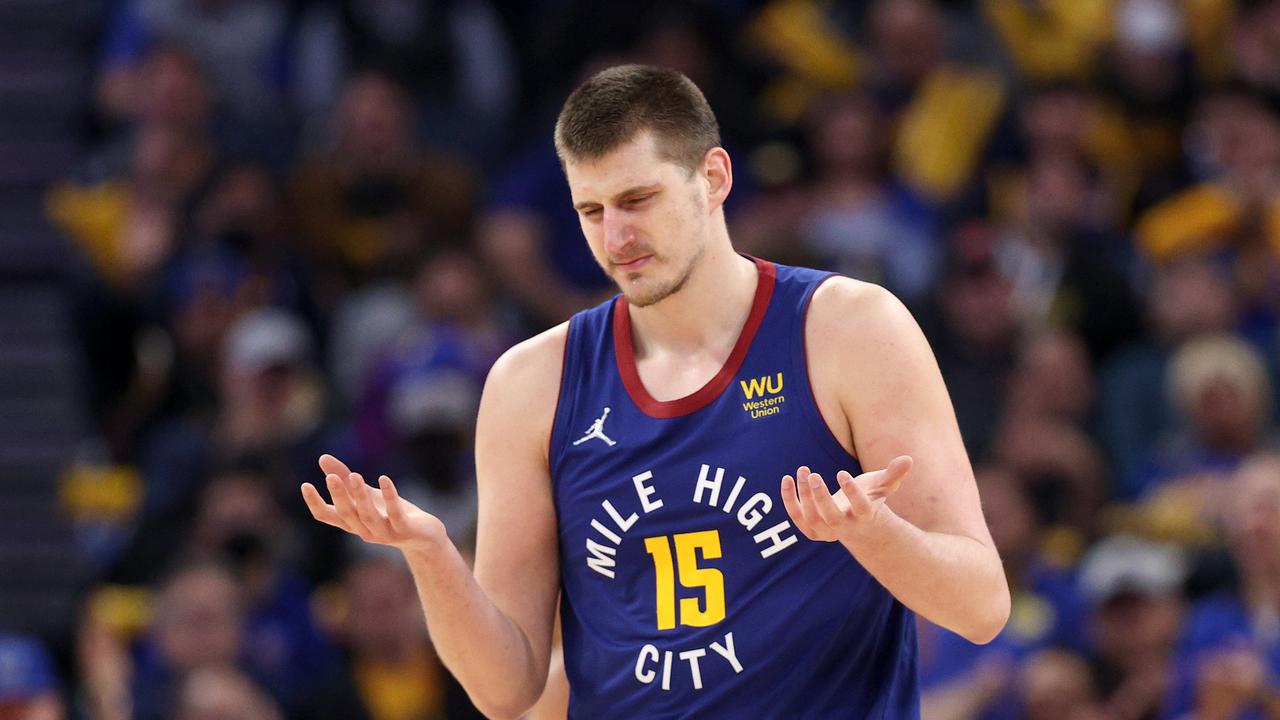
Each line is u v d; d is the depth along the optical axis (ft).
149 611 90.53
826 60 128.47
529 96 130.41
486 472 42.47
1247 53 124.88
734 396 40.14
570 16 127.24
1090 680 82.74
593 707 41.34
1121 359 104.83
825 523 35.65
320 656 90.48
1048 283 110.22
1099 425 102.68
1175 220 114.62
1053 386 100.53
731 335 40.78
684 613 39.99
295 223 115.34
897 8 123.75
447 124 126.93
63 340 121.08
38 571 108.68
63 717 78.54
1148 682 81.35
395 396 99.35
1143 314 109.91
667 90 39.22
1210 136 121.29
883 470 35.65
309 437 100.32
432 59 128.36
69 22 133.28
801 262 93.04
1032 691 80.07
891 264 112.27
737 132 120.78
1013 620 84.84
